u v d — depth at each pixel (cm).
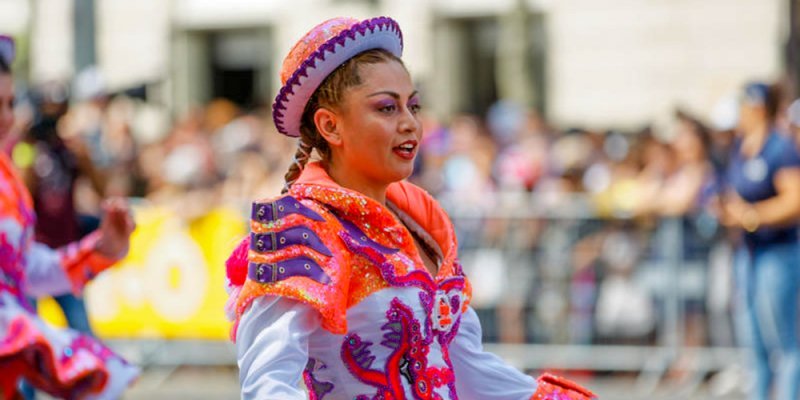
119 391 859
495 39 3397
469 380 657
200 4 3628
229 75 3638
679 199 1750
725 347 1739
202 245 1806
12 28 3678
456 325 628
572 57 3316
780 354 1386
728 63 3172
